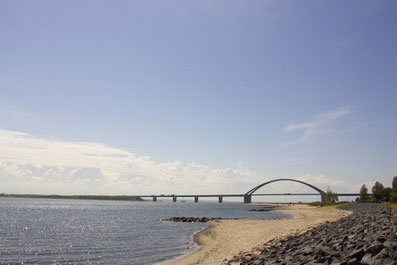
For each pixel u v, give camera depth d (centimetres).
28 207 17675
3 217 9288
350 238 2134
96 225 6725
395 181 10506
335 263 1458
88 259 2958
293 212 11838
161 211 14538
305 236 2977
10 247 3731
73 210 15062
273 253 2172
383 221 2828
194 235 4372
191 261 2511
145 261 2730
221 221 7050
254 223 6103
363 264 1351
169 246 3528
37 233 5288
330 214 8100
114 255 3122
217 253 2806
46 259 2998
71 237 4697
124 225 6650
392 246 1368
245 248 2939
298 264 1606
